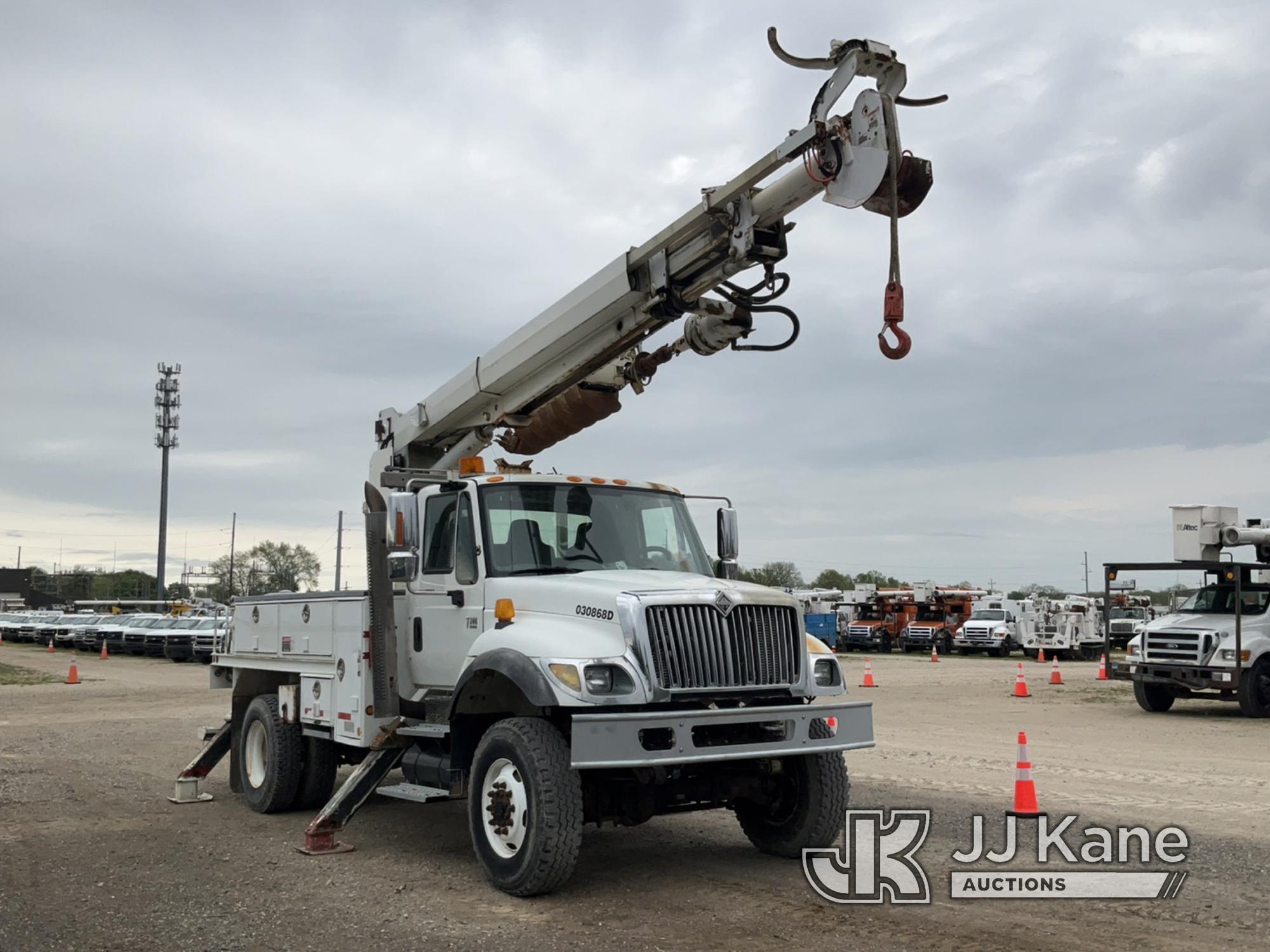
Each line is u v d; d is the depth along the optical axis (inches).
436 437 417.7
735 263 303.7
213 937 235.6
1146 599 1904.5
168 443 3041.3
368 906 260.4
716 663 272.2
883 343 269.0
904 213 277.7
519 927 241.4
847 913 251.3
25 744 586.2
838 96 280.2
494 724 295.9
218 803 409.7
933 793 407.5
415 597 331.6
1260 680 721.6
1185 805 382.3
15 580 4869.6
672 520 336.5
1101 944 225.1
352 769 496.1
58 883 284.4
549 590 285.4
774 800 313.4
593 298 335.9
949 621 1872.5
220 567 4571.9
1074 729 647.1
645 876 289.7
